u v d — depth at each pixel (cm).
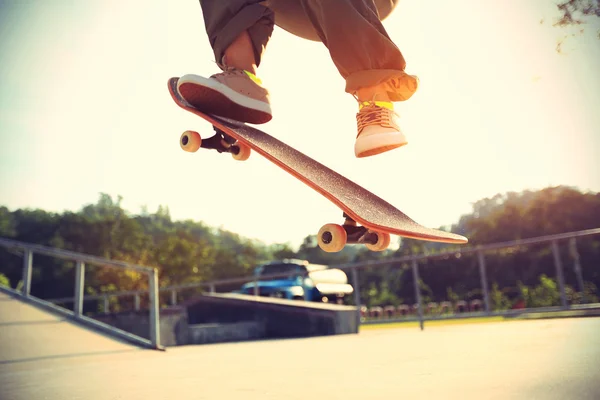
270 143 163
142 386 171
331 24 146
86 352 365
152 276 418
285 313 682
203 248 3678
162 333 607
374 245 142
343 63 148
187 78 150
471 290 2191
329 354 281
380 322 629
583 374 131
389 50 144
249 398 129
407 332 542
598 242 1795
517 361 175
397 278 2462
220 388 155
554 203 2462
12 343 358
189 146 160
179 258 3164
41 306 465
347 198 138
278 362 245
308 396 127
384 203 159
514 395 108
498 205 2600
